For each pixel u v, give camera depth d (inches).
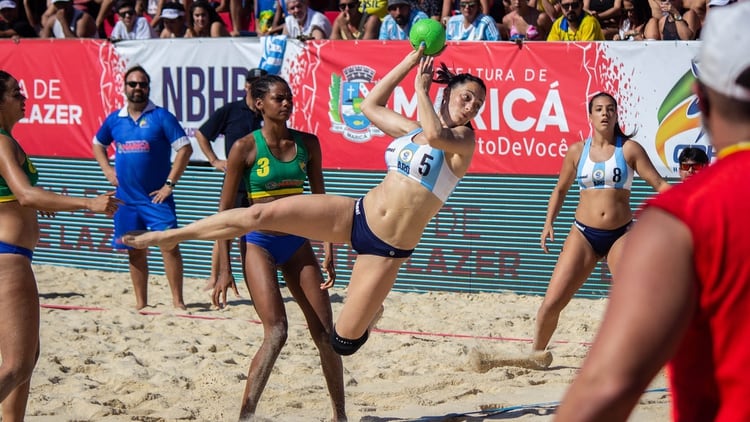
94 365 395.2
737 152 103.1
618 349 96.1
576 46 516.7
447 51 535.5
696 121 506.9
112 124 508.4
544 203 532.4
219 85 574.9
